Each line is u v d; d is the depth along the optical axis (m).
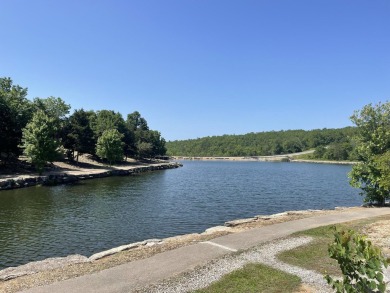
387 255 9.94
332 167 109.88
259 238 12.07
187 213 26.72
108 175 60.12
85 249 16.52
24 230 19.86
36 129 44.53
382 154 20.27
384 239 11.91
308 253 10.22
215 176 68.88
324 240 11.73
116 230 20.47
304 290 7.53
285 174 76.75
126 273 8.54
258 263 9.30
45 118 47.34
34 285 7.77
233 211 28.25
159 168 88.19
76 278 8.20
